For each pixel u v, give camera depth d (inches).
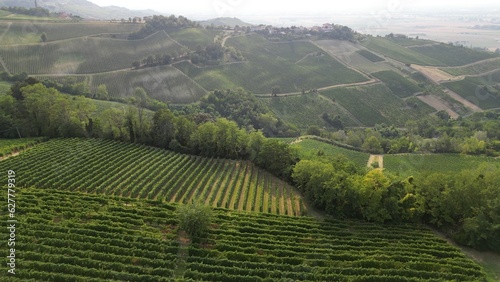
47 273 1550.2
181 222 1951.3
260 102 6486.2
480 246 2087.8
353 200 2369.6
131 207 2245.3
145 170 2925.7
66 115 3604.8
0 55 5900.6
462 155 4443.9
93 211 2110.0
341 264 1827.0
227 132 3454.7
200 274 1664.6
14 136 3565.5
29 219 1918.1
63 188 2495.1
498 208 2121.1
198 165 3211.1
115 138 3607.3
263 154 3176.7
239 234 2050.9
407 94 6781.5
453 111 6171.3
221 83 6742.1
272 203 2664.9
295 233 2124.8
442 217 2306.8
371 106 6584.6
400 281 1752.0
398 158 4490.7
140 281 1600.6
